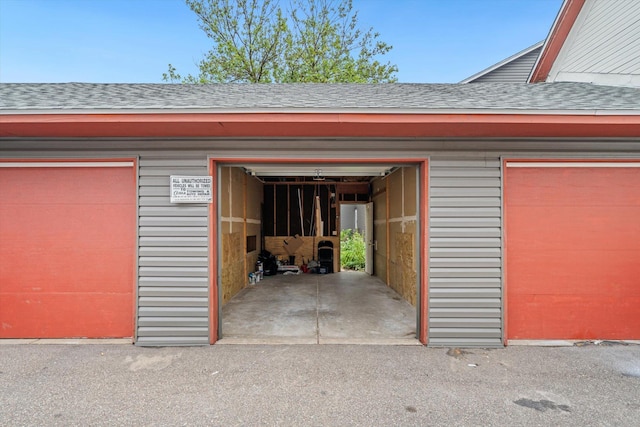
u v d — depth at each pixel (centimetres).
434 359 302
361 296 585
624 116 283
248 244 737
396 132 321
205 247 336
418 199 352
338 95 388
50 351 314
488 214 336
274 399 235
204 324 335
